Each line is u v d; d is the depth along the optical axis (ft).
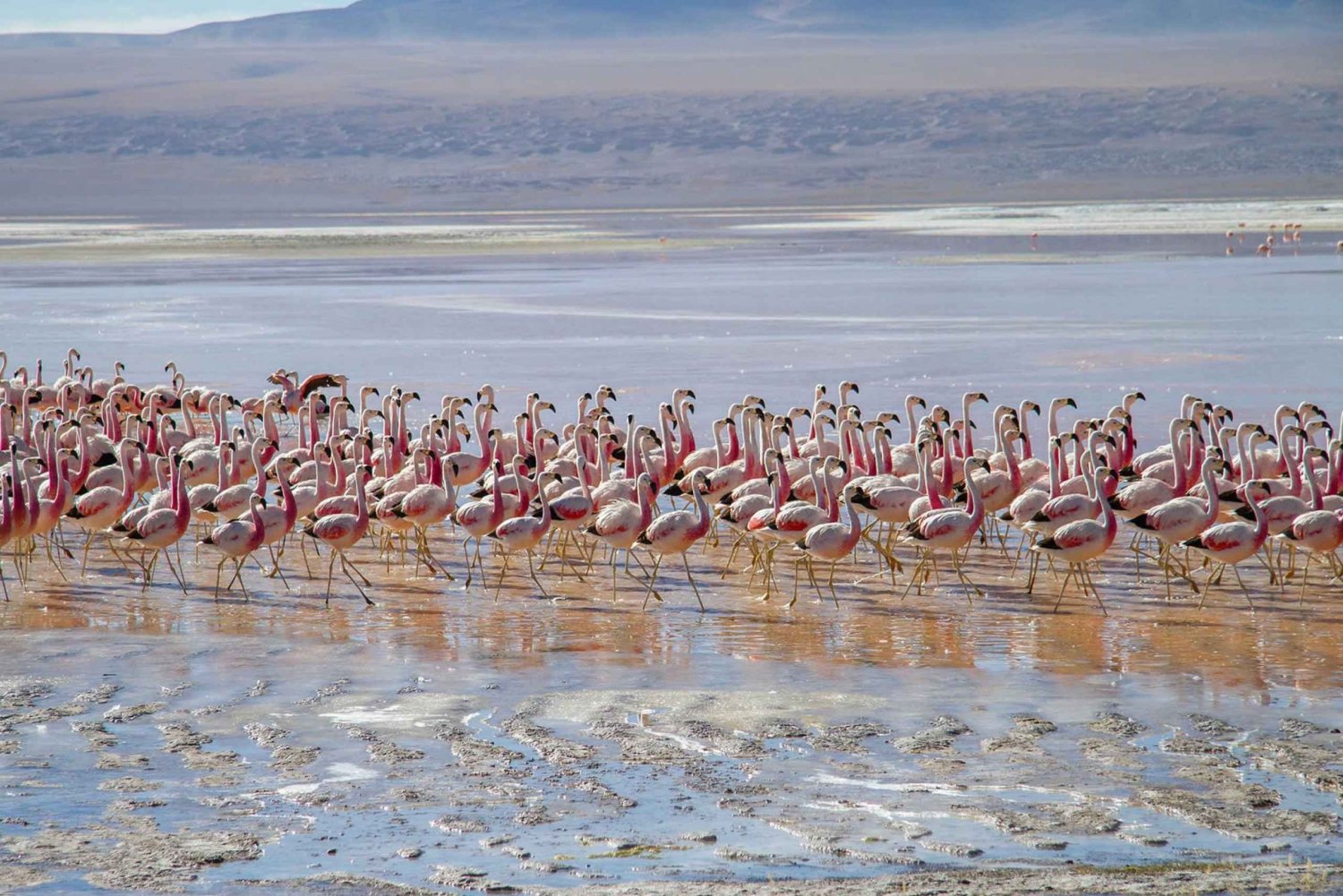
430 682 81.51
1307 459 100.68
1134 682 79.82
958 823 61.93
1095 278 320.50
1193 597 98.17
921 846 59.77
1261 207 637.71
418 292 320.70
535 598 100.89
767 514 100.17
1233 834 60.39
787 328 245.24
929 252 419.54
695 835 61.11
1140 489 103.24
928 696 78.02
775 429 114.83
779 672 82.89
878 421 117.80
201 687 80.89
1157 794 64.44
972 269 353.10
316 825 62.59
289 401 171.12
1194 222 527.40
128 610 97.91
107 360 222.28
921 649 87.20
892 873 57.26
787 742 71.72
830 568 107.55
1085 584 101.24
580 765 68.95
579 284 335.67
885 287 311.47
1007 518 103.45
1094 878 56.08
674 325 252.42
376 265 405.80
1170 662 83.35
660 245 472.44
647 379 195.31
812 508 98.73
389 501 106.93
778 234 530.27
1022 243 447.01
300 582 105.70
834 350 217.15
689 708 76.59
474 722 74.90
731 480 115.24
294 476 119.75
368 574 108.17
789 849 59.62
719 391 183.42
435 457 111.86
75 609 98.12
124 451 112.78
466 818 63.16
